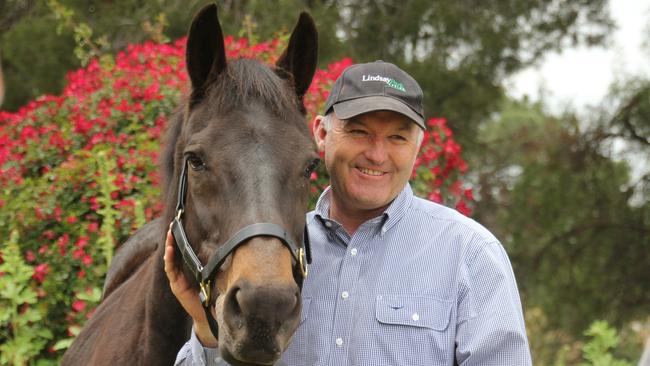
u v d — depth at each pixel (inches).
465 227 99.8
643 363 112.0
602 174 465.4
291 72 101.9
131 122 212.8
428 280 97.5
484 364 92.5
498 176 489.1
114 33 418.3
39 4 415.2
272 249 83.6
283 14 390.6
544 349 476.4
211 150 88.8
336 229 102.6
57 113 226.4
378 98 98.7
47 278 182.4
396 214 101.5
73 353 140.3
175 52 239.6
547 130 483.2
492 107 448.1
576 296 466.6
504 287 94.7
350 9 448.8
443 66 427.8
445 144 228.1
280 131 89.9
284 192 87.5
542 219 461.4
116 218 186.1
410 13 430.9
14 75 439.2
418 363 94.5
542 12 466.0
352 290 98.6
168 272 97.1
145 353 108.7
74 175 195.2
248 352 80.2
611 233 462.3
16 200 191.3
